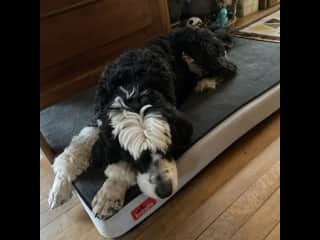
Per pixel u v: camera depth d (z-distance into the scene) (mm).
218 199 1432
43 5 1745
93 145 1401
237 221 1327
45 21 1785
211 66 1832
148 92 1286
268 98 1716
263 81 1800
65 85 2008
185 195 1479
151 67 1426
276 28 2721
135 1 2100
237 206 1386
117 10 2039
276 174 1485
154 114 1172
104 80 1445
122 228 1332
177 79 1703
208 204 1420
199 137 1469
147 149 1115
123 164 1242
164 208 1441
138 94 1269
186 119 1311
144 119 1157
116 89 1350
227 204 1402
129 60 1495
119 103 1238
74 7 1855
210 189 1484
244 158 1606
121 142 1144
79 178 1401
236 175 1527
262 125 1789
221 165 1594
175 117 1242
